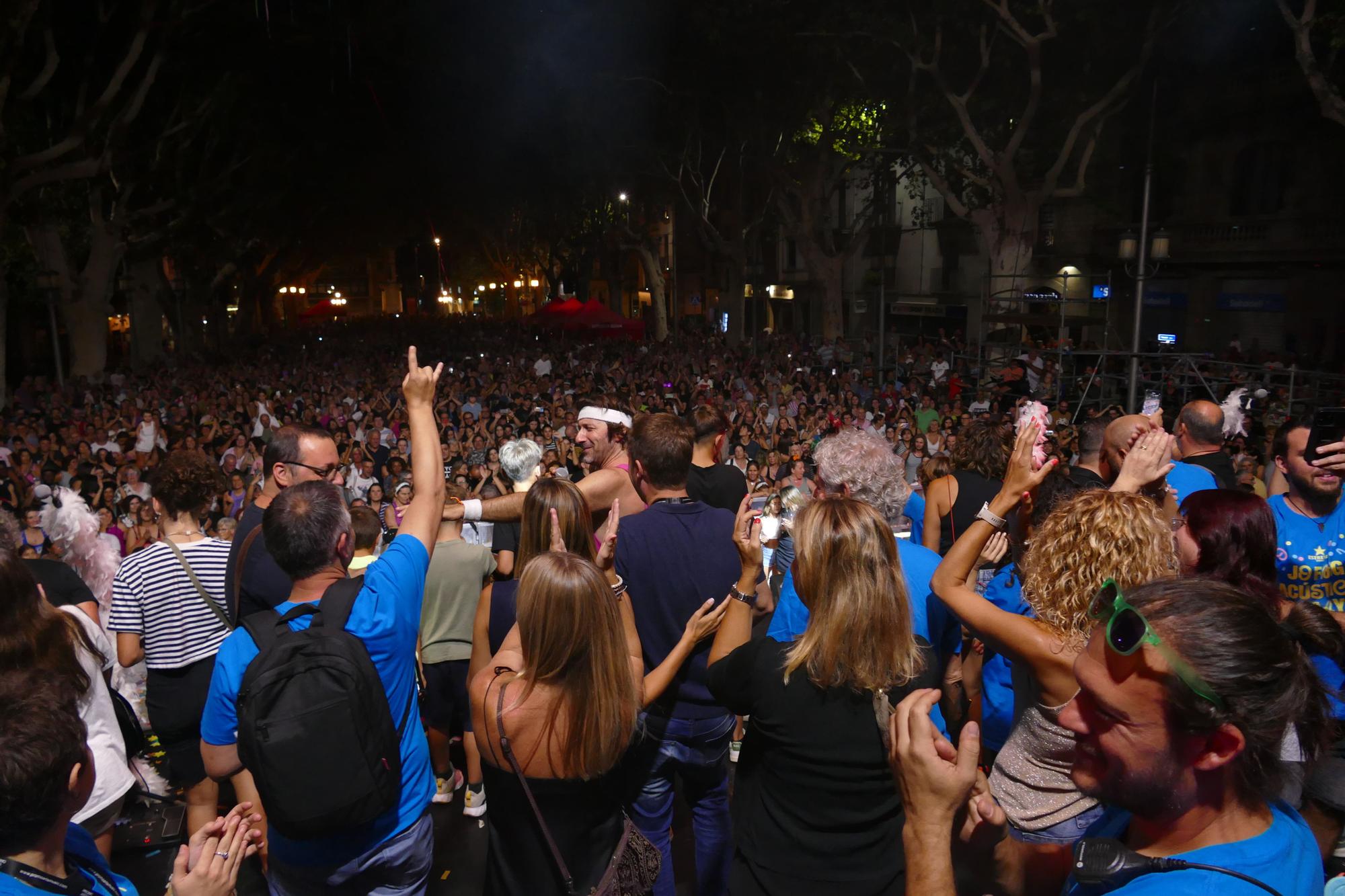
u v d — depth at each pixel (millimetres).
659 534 3504
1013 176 21672
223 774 2758
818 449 3529
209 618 3980
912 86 22234
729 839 3646
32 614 2688
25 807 1633
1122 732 1295
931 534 4559
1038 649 2398
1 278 20953
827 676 2340
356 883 2719
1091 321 24859
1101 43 21469
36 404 22734
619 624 2725
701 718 3449
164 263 37812
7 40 16984
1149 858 1297
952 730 4094
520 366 29625
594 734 2643
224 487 4223
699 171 32906
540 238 53938
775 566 3889
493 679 2766
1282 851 1277
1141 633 1260
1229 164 26344
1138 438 3111
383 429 16844
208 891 2137
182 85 24734
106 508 12445
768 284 51594
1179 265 28219
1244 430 11789
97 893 1796
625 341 36812
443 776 4992
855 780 2354
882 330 22766
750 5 23469
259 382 25875
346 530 2904
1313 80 14969
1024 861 2418
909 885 1629
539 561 2676
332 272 92438
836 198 45000
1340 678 2404
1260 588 2617
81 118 18953
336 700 2436
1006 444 4516
